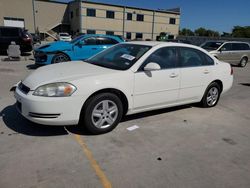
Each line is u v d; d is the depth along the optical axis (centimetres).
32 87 344
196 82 491
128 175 282
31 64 1081
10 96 556
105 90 373
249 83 903
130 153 331
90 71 385
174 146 358
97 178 273
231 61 1389
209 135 404
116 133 389
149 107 432
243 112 538
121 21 4956
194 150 349
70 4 4897
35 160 301
